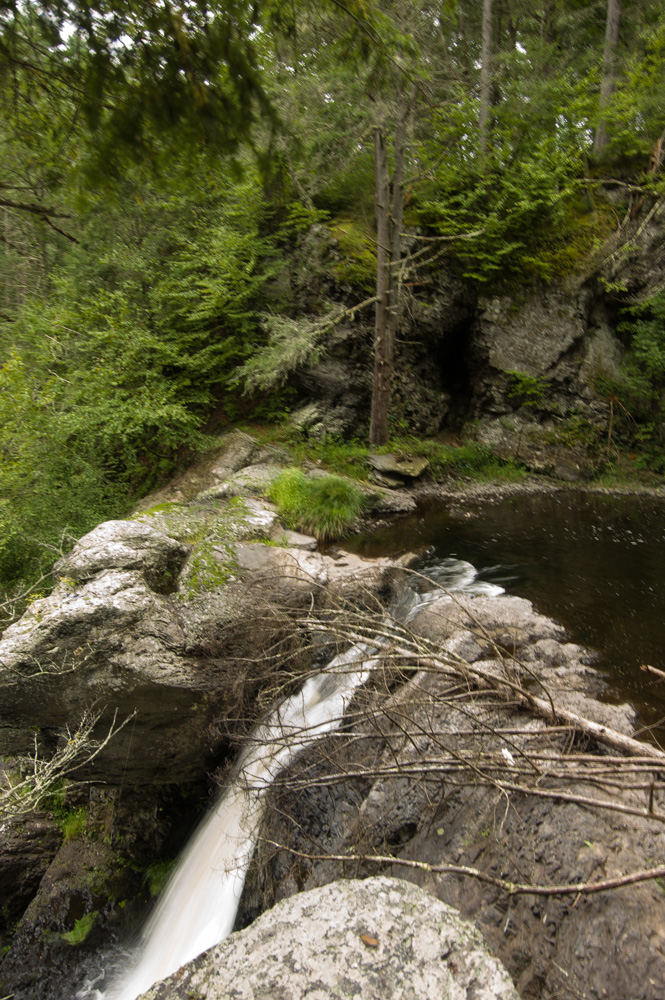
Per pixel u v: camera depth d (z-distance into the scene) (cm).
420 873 269
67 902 479
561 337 1051
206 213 1020
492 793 278
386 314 920
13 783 486
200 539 546
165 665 420
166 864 477
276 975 119
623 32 1300
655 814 232
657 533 734
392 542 705
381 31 285
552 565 624
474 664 373
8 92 265
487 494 947
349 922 130
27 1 226
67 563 479
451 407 1139
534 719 318
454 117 981
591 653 426
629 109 1066
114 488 866
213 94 241
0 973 460
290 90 720
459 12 1316
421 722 333
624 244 1031
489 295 1065
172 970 397
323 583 496
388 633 393
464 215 1042
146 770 455
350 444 1008
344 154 909
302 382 1023
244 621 439
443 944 125
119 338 898
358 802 340
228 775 415
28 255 946
